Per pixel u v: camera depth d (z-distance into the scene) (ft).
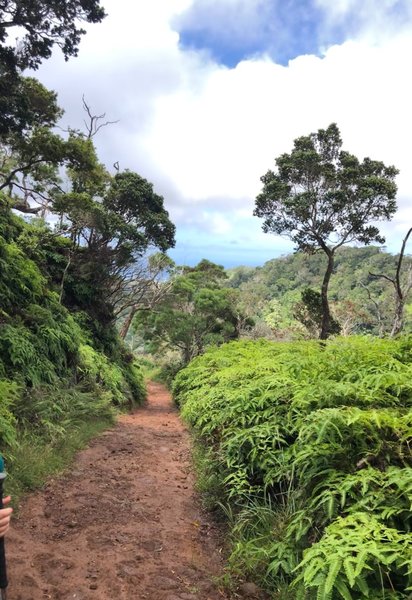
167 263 70.74
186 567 11.06
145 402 60.80
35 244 42.06
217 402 19.54
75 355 35.70
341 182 60.44
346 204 60.64
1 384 20.48
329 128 62.90
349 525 8.18
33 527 12.91
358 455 10.27
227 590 9.99
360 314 79.41
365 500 8.48
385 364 12.84
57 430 21.66
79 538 12.42
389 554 7.27
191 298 82.84
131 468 19.71
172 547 12.19
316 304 69.92
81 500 15.26
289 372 15.88
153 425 34.01
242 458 14.17
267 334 89.25
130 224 52.54
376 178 58.80
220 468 15.94
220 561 11.48
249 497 13.06
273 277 217.77
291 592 9.05
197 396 24.88
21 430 20.61
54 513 14.02
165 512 14.69
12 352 25.21
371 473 8.92
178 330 76.84
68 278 48.47
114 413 33.42
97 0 33.83
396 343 15.89
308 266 201.26
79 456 20.88
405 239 45.03
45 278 39.99
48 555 11.27
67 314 39.42
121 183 55.67
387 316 77.92
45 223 51.34
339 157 63.57
